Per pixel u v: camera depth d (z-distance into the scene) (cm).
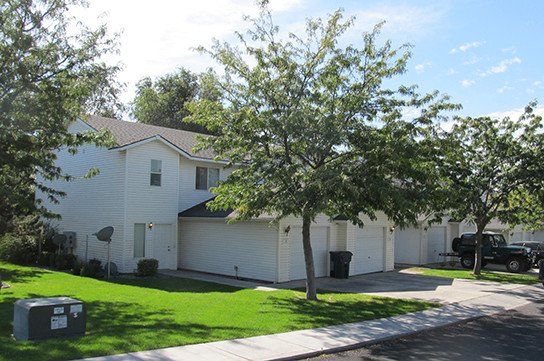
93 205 2092
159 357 738
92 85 1267
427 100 1264
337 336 939
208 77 1323
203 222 2053
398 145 1111
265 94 1276
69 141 1205
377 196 1130
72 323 841
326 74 1247
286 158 1271
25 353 712
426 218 2342
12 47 1129
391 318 1144
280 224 1722
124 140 2030
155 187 2047
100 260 2025
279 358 771
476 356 839
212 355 764
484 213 2145
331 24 1293
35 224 2189
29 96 1170
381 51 1306
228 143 1270
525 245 3131
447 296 1520
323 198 1074
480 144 2005
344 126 1258
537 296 1573
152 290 1480
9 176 1245
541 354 859
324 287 1677
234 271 1884
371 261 2169
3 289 1397
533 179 1911
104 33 1287
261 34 1311
